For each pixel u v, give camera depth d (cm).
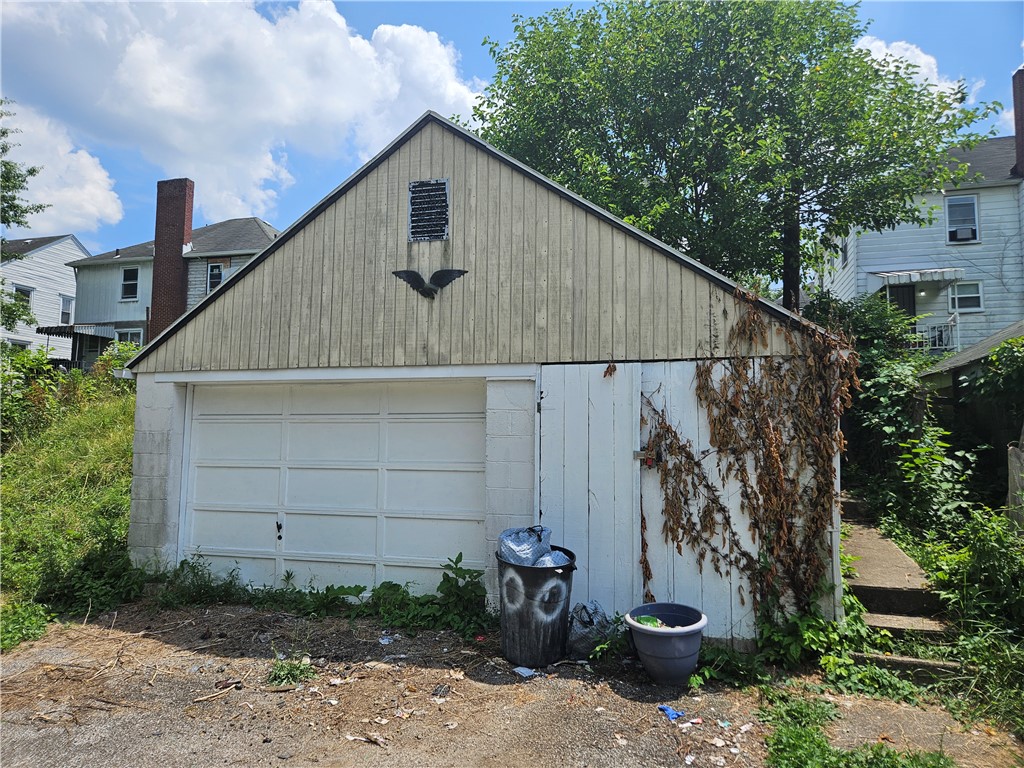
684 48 1162
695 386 555
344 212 670
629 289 581
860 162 1168
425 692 456
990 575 512
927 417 870
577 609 530
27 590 676
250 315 691
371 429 680
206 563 708
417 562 655
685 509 548
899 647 489
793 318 531
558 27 1320
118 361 1741
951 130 1162
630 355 575
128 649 550
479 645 543
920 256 1702
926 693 441
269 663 515
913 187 1188
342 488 684
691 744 380
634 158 1228
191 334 709
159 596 662
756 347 543
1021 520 595
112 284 2598
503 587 509
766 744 378
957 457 870
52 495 1018
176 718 422
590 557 565
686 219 1160
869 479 860
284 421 706
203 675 493
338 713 426
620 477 565
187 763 367
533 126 1297
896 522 751
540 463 584
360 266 661
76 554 764
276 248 688
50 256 2861
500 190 625
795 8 1189
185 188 2217
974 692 434
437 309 632
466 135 635
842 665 474
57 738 398
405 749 378
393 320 645
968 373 930
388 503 670
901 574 572
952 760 346
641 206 1177
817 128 1159
